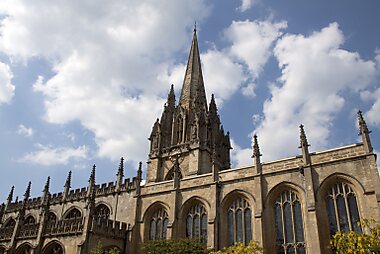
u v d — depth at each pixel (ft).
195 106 315.78
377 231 129.08
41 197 330.95
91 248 207.00
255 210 193.36
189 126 310.86
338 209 174.50
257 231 187.11
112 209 276.21
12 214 339.98
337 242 131.95
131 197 272.72
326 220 175.01
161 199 231.50
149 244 182.29
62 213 303.07
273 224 189.57
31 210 328.08
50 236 221.87
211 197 211.61
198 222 214.28
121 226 234.58
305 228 178.50
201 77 362.94
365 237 124.77
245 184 203.92
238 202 205.67
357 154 177.37
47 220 231.50
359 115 184.75
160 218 229.45
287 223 186.39
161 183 237.45
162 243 179.42
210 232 201.26
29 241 228.22
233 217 203.82
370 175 169.89
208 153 294.25
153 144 309.83
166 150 304.30
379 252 119.96
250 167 206.69
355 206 170.60
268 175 198.39
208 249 178.91
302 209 183.01
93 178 305.73
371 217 153.89
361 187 169.99
